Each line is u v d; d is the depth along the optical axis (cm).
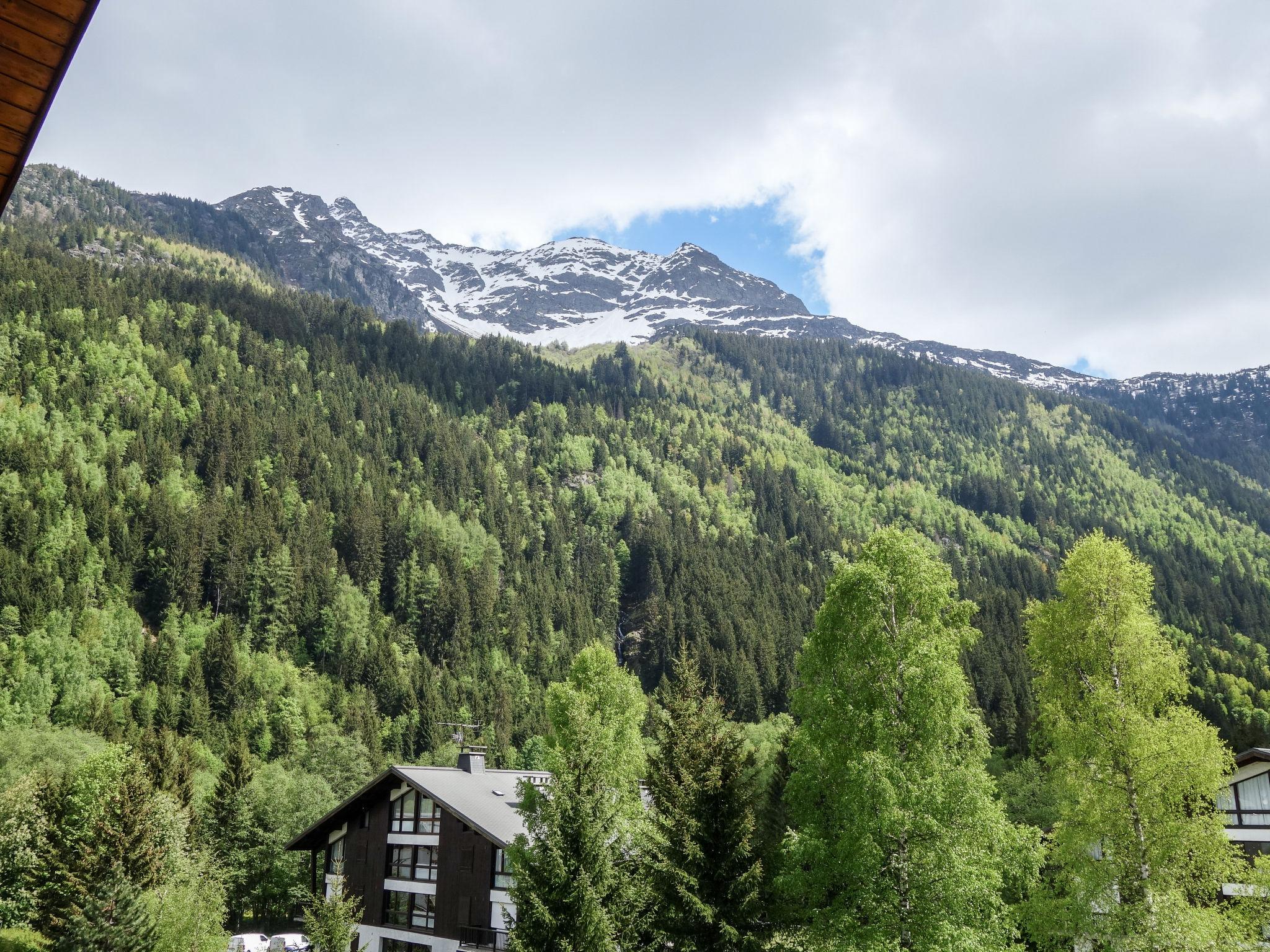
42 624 13600
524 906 2820
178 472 18938
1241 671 16575
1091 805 3005
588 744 3070
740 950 2880
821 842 2805
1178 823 2894
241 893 7625
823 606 3225
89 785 6338
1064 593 3353
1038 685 3384
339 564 18362
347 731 12719
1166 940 2667
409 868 5172
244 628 15812
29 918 5569
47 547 15288
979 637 3053
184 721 12494
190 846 6216
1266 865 2912
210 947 4494
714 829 3019
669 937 2947
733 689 15038
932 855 2716
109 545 15975
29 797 6138
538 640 17775
